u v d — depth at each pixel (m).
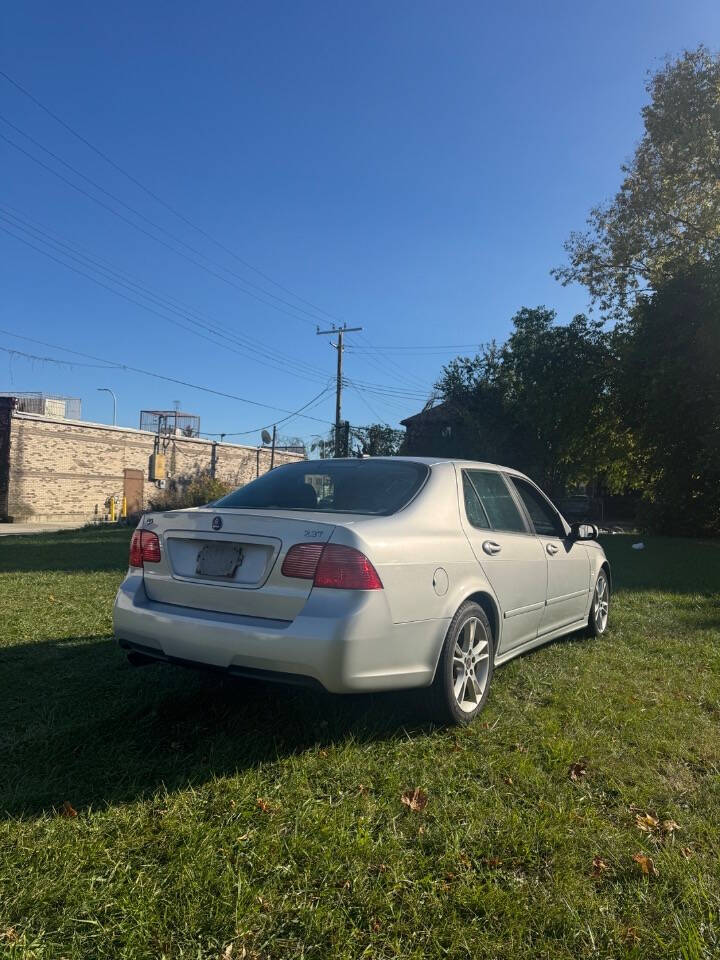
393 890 2.36
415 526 3.86
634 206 26.41
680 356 21.42
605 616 6.46
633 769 3.36
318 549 3.40
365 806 2.92
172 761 3.28
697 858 2.63
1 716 3.80
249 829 2.70
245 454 48.44
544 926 2.22
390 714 3.97
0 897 2.25
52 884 2.31
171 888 2.32
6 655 5.01
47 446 33.62
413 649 3.56
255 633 3.34
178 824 2.71
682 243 26.83
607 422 27.11
